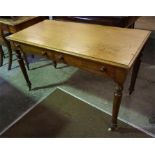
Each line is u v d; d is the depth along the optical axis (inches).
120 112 69.0
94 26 71.3
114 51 51.8
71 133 63.2
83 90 82.4
